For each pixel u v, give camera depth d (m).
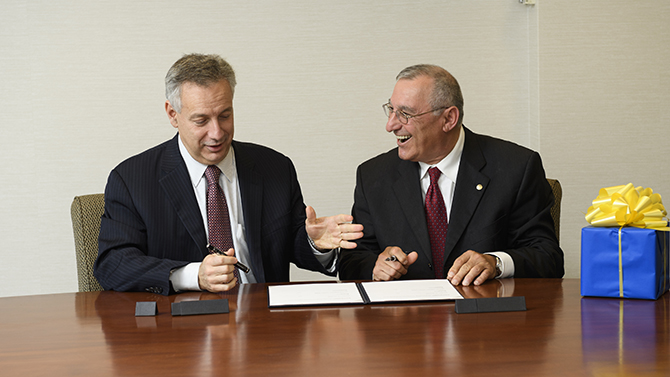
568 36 3.34
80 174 3.37
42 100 3.32
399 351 1.28
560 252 2.26
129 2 3.32
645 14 3.35
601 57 3.36
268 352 1.29
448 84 2.28
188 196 2.19
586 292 1.70
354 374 1.15
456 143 2.40
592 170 3.40
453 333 1.39
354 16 3.42
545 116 3.37
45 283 3.40
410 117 2.26
